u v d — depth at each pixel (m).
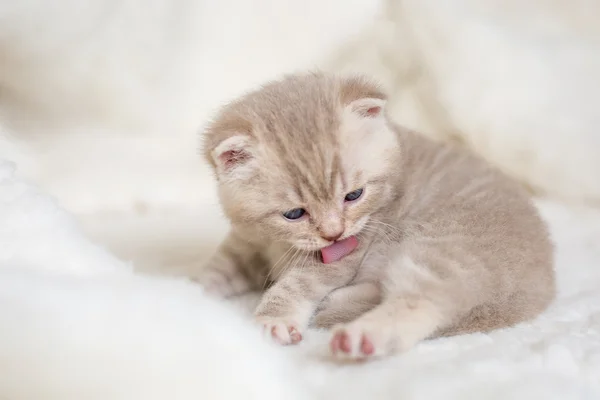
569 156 0.42
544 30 0.43
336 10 0.47
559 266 0.34
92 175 0.44
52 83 0.45
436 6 0.44
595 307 0.30
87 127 0.46
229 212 0.32
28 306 0.22
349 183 0.30
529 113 0.42
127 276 0.25
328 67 0.47
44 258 0.25
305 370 0.25
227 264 0.33
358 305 0.30
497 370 0.25
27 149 0.44
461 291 0.28
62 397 0.21
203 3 0.46
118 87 0.45
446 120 0.45
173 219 0.41
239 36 0.46
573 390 0.24
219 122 0.31
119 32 0.45
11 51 0.44
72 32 0.45
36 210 0.26
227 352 0.22
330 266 0.31
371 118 0.31
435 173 0.33
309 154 0.30
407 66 0.47
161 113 0.46
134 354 0.21
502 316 0.28
